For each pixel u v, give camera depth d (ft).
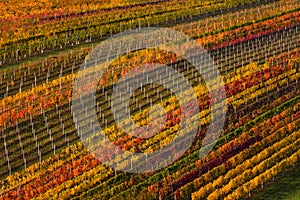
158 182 192.75
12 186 193.88
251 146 212.84
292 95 249.75
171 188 191.11
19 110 231.91
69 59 277.23
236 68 271.08
